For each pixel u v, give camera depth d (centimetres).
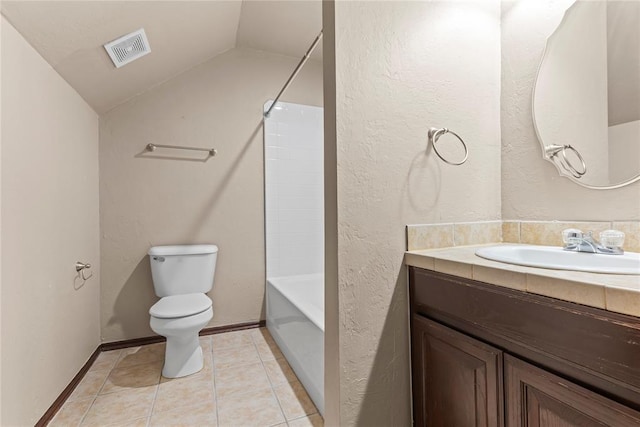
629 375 58
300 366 172
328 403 112
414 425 115
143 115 222
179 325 171
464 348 93
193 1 164
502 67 141
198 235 236
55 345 147
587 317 64
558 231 120
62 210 157
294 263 262
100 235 211
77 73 161
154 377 176
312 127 271
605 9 108
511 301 80
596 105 110
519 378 78
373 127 112
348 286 107
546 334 72
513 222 137
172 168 229
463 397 94
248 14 209
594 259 98
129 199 218
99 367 188
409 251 117
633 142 101
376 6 113
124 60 174
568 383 67
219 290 242
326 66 111
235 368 186
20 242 121
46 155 142
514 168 137
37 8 114
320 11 206
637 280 66
